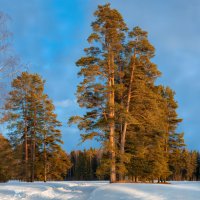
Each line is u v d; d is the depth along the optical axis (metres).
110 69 24.91
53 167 39.03
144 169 27.58
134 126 26.88
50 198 17.86
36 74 37.03
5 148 37.16
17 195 19.41
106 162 23.02
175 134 40.12
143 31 26.09
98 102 24.95
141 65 26.55
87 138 23.30
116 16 25.28
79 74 24.14
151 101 26.28
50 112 38.06
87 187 21.48
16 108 35.88
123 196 14.01
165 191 14.23
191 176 80.19
